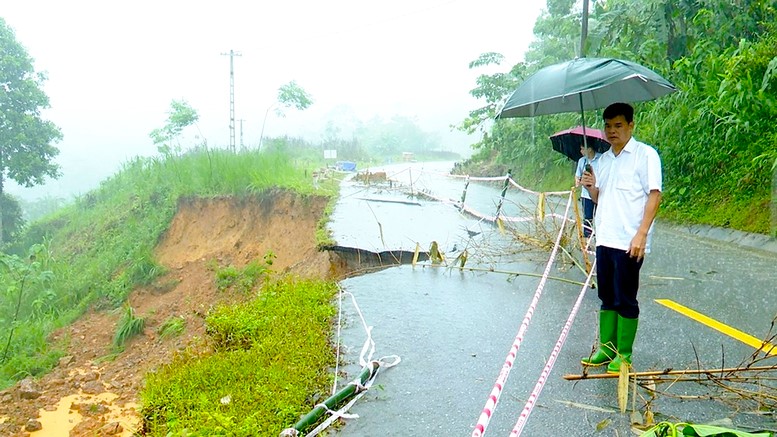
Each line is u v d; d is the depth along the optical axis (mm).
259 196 18891
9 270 19766
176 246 20312
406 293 6551
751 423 3432
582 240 7168
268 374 4168
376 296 6426
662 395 3830
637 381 3986
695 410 3611
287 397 3787
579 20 23422
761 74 10672
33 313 17078
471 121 28094
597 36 16641
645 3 15742
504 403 3768
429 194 17828
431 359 4562
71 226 28188
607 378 4105
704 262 8078
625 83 4676
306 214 16656
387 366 4414
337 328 5344
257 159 21844
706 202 11398
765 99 10297
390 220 12656
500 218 11406
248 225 18719
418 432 3447
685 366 4320
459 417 3617
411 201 16422
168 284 17672
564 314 5684
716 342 4840
